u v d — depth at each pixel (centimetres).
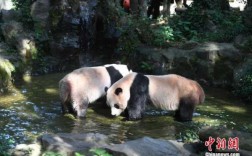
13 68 1217
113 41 1489
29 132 874
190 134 854
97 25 1484
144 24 1489
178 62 1355
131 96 973
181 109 982
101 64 1458
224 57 1297
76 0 1459
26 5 1515
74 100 969
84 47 1464
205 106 1105
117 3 1563
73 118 977
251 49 1298
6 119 941
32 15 1490
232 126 958
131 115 984
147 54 1404
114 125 949
